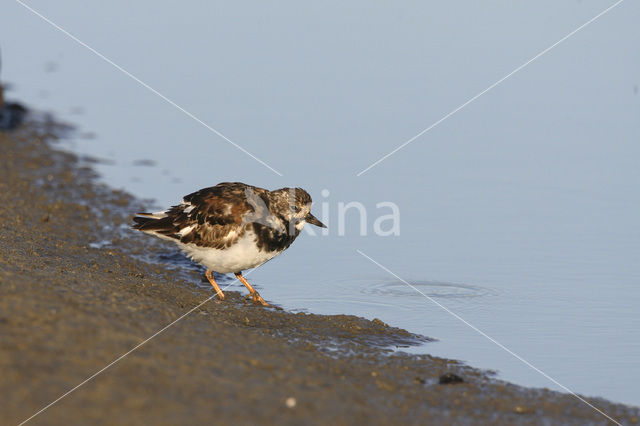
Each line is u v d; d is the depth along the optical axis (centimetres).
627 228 1856
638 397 1108
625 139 2505
